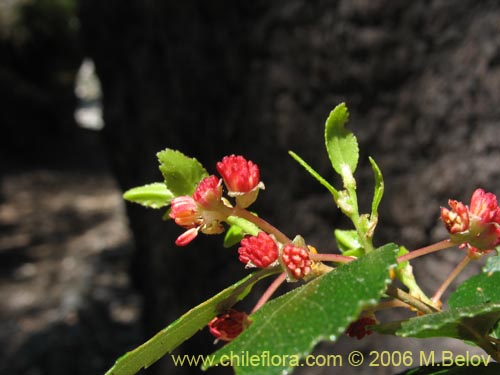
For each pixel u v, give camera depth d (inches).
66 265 23.7
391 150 7.8
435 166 7.5
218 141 8.9
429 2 7.3
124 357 2.4
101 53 10.4
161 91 9.4
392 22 7.4
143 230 10.3
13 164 37.5
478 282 3.2
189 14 8.7
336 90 7.9
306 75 8.0
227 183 2.6
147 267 10.5
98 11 10.1
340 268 2.3
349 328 2.6
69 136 41.8
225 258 9.1
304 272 2.4
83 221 29.5
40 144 39.6
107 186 35.9
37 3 37.7
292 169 8.3
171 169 2.9
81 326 18.1
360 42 7.6
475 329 2.5
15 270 23.6
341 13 7.6
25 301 20.6
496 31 7.1
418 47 7.4
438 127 7.5
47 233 27.8
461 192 7.4
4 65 38.5
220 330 2.4
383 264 2.1
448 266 7.4
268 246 2.4
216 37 8.6
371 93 7.7
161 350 2.5
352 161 2.8
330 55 7.8
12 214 30.5
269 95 8.3
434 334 2.6
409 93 7.6
